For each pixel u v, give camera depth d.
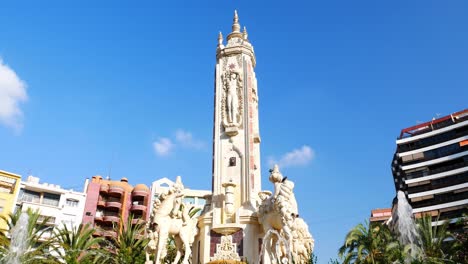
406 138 83.62
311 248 24.98
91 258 38.31
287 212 22.53
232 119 29.89
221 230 25.34
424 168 79.94
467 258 40.00
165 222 24.02
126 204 81.19
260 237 25.16
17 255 35.00
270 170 24.58
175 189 24.81
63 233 38.09
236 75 31.44
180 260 25.59
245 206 26.72
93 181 83.19
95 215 77.31
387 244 37.47
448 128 79.19
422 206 76.50
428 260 37.12
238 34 33.62
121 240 39.16
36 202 72.44
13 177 69.75
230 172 28.48
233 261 23.95
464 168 75.12
